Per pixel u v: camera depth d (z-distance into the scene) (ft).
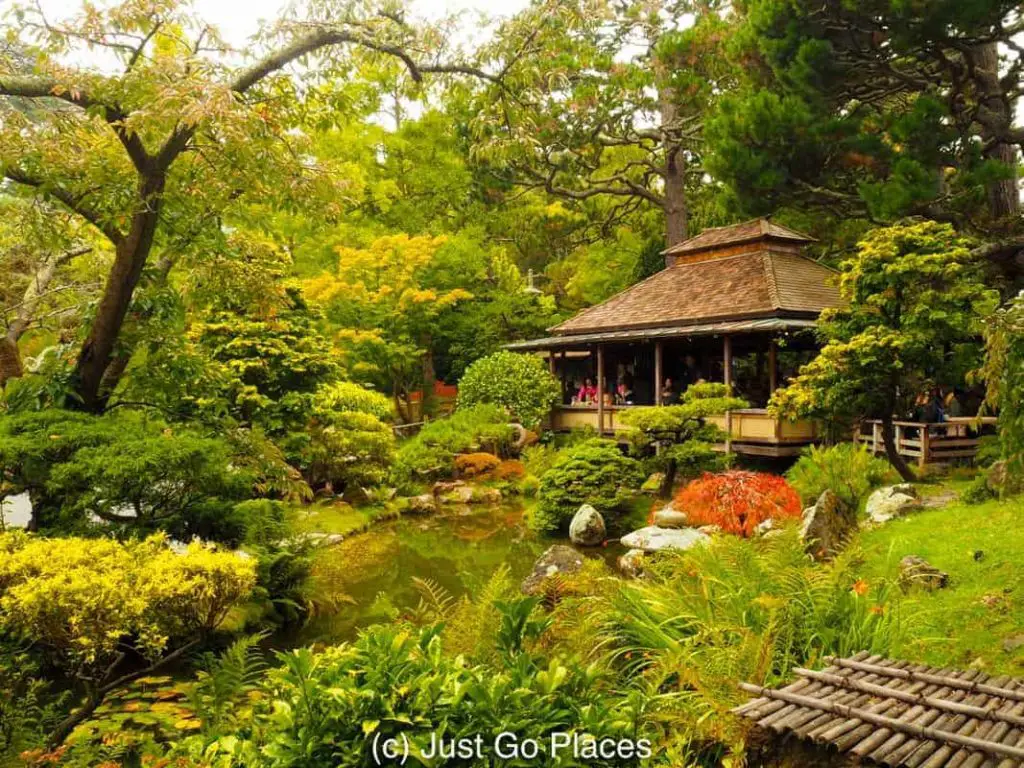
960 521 31.60
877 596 19.90
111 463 24.62
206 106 23.63
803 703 12.34
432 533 48.37
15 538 21.58
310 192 30.37
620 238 113.09
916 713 11.80
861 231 76.13
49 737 16.60
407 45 30.01
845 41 51.96
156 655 20.21
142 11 26.35
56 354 32.12
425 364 101.45
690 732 14.30
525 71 30.30
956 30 46.52
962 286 39.75
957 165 50.14
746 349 74.13
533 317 101.76
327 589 35.04
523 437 71.67
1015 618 22.02
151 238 29.84
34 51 27.02
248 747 10.88
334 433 53.21
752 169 54.85
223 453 27.76
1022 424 18.38
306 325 53.31
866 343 39.29
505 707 10.32
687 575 20.85
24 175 28.37
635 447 52.65
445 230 110.01
